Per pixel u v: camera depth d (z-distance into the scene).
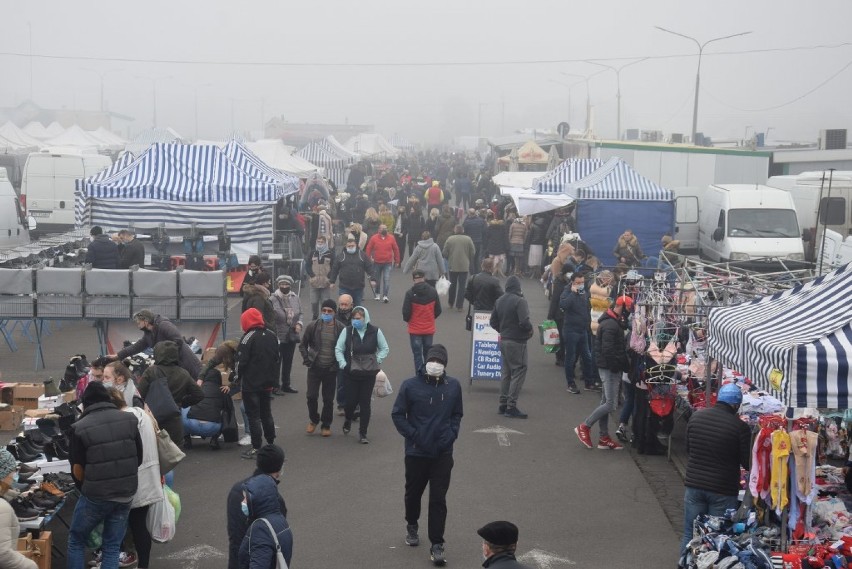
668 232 25.48
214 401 11.61
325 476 10.82
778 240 25.58
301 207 30.62
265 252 23.06
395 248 22.64
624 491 10.50
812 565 7.46
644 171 32.16
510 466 11.32
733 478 8.22
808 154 34.34
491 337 15.01
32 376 15.12
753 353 8.19
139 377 11.24
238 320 19.66
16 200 25.69
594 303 14.70
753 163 32.34
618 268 16.59
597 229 25.36
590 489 10.55
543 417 13.50
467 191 48.56
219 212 22.89
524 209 25.95
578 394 14.86
